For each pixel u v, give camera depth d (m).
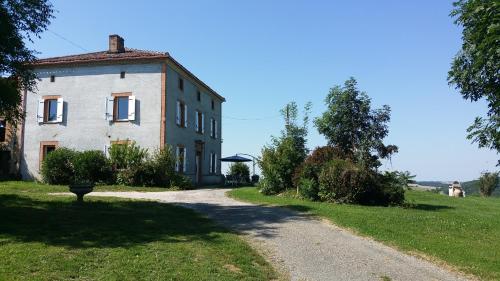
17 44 12.55
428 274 8.43
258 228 11.62
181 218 12.40
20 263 7.16
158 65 26.86
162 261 7.86
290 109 23.77
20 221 10.67
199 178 33.88
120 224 10.89
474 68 6.04
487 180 35.25
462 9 6.18
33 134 27.92
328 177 17.09
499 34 5.43
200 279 7.15
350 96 19.59
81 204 14.05
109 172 24.48
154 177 24.52
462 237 11.52
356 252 9.75
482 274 8.44
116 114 27.11
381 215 13.73
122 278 6.89
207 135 36.03
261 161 20.42
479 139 6.19
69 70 27.81
